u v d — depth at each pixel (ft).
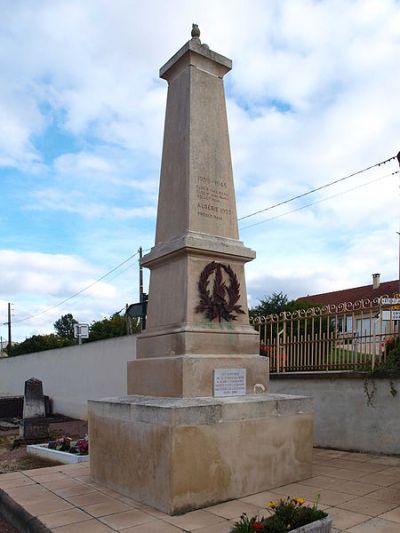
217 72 21.40
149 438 15.98
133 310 38.81
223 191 20.39
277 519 11.75
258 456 17.08
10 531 15.44
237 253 19.75
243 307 19.98
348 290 119.75
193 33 20.93
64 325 201.98
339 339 25.41
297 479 18.25
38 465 28.40
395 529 13.15
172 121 21.24
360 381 23.98
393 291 103.24
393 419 22.62
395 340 22.97
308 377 26.32
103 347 48.47
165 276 19.84
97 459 18.97
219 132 20.85
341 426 24.67
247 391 18.67
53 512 15.33
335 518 14.01
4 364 79.92
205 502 15.47
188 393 17.03
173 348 18.25
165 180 20.98
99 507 15.74
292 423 18.34
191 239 18.40
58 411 57.93
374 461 21.56
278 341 28.58
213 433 15.94
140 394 19.36
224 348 18.67
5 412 59.47
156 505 15.40
